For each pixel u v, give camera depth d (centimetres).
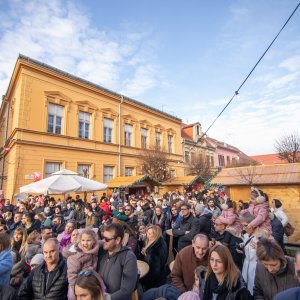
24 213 678
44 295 299
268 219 477
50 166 1789
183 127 3984
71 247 352
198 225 517
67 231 503
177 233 562
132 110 2591
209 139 4384
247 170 1064
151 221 866
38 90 1764
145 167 2378
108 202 1130
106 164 2203
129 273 276
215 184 1149
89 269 249
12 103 1983
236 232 446
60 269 311
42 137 1750
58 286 301
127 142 2516
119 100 2423
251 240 384
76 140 1977
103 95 2267
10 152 1817
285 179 897
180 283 358
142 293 369
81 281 230
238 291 265
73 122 1975
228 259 276
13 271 358
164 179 2417
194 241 353
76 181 888
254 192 550
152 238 434
